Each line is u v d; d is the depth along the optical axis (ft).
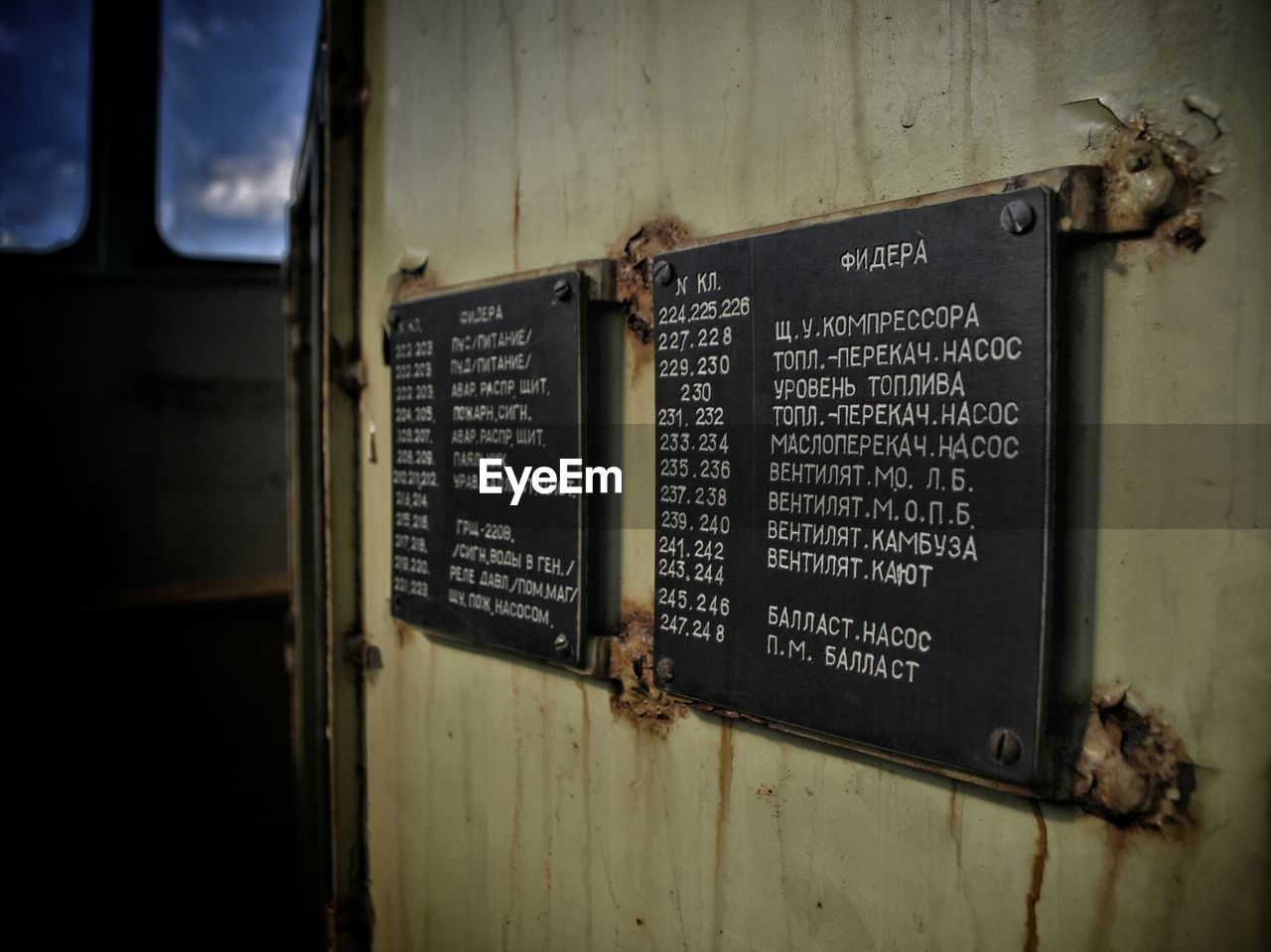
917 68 2.92
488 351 4.37
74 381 10.47
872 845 3.09
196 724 10.54
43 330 10.36
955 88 2.82
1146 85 2.44
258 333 11.10
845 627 2.99
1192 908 2.41
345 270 5.63
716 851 3.60
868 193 3.05
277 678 10.85
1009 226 2.58
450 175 4.85
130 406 10.66
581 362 3.87
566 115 4.14
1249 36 2.28
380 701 5.59
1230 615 2.34
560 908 4.33
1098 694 2.56
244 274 11.00
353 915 5.85
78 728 10.11
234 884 10.55
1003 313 2.60
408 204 5.18
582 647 3.93
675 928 3.78
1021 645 2.58
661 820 3.82
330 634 5.72
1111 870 2.55
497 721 4.66
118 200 10.55
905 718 2.84
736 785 3.52
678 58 3.64
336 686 5.74
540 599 4.12
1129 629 2.51
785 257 3.13
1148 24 2.44
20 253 10.32
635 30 3.81
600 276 3.85
